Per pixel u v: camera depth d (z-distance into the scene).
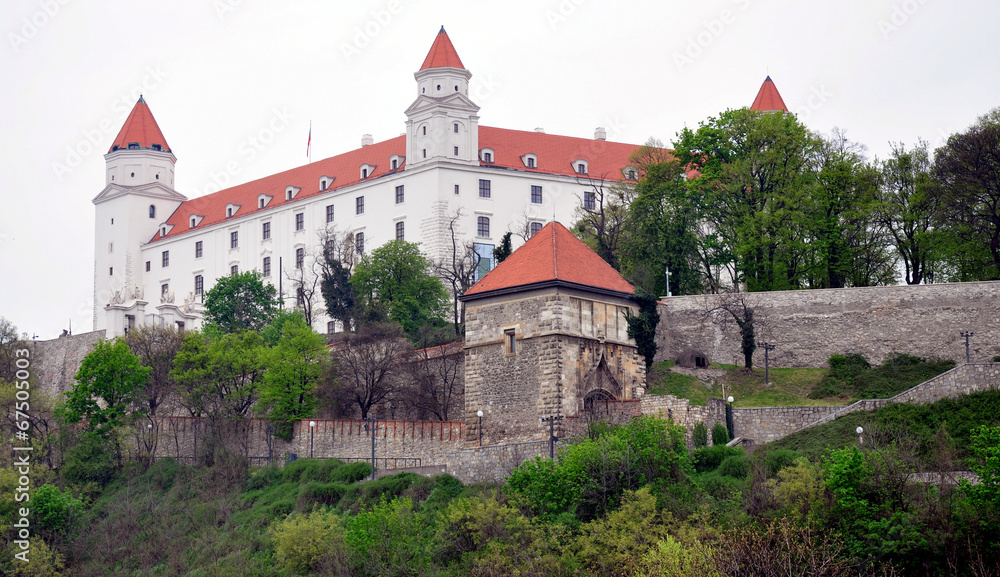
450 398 94.56
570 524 67.06
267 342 117.75
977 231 98.56
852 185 105.62
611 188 118.88
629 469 68.94
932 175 101.94
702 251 110.06
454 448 83.06
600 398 80.81
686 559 56.31
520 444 75.75
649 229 104.25
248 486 91.19
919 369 88.31
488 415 80.69
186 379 104.06
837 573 55.31
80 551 88.06
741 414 79.00
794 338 93.81
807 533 56.38
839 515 60.53
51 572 84.56
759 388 90.50
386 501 78.75
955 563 56.81
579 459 69.81
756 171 108.81
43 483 96.44
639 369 83.94
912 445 69.38
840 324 92.94
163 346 116.38
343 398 97.88
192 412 104.00
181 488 93.56
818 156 110.62
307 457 92.88
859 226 105.00
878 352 91.50
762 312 95.12
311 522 76.00
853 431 73.00
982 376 74.00
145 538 87.25
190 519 88.12
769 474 67.38
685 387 90.31
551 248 82.25
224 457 94.75
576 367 79.12
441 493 76.25
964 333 89.44
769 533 56.50
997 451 59.69
